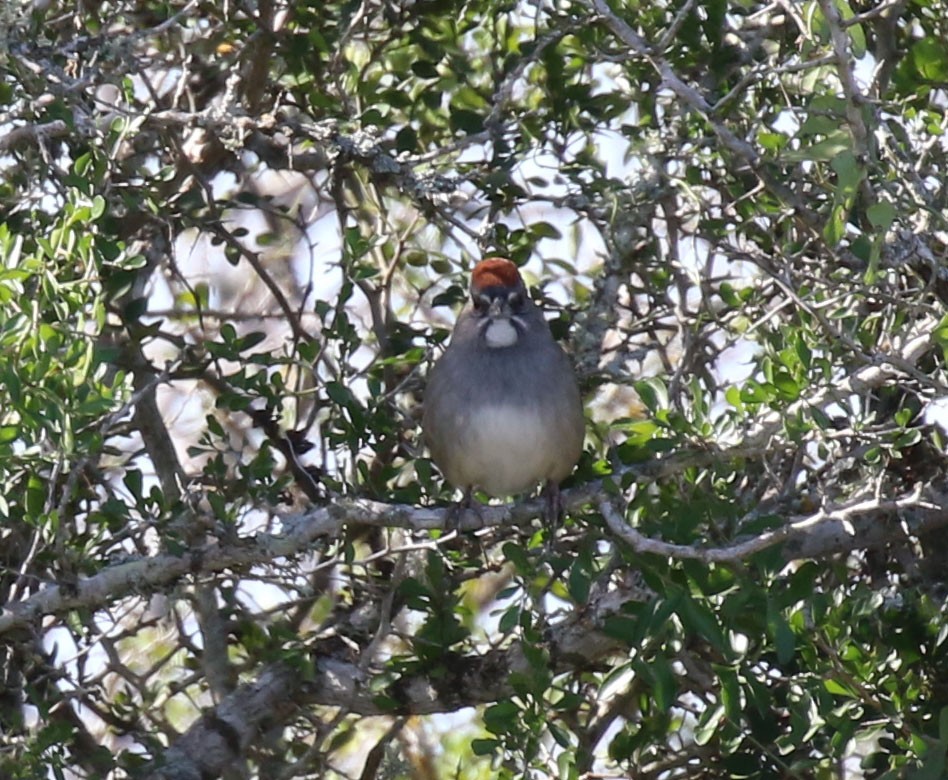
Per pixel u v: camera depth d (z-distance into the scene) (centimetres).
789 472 1120
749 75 917
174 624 1312
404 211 1447
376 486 1102
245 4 1172
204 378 1249
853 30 880
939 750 909
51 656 1133
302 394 1070
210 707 1184
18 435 843
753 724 1034
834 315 942
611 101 1180
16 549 1108
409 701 1124
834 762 1046
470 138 1056
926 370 1088
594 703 1133
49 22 1116
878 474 946
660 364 1447
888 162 970
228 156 1263
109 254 979
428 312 1434
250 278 1554
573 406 1092
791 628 929
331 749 1209
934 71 1024
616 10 1082
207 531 1023
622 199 1098
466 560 1121
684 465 984
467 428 1088
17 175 1150
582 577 971
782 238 1095
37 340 851
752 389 920
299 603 1180
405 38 1244
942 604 1025
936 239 966
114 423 1054
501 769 1022
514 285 1101
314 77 1191
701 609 909
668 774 1159
